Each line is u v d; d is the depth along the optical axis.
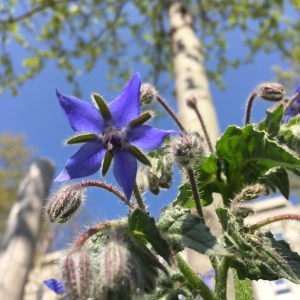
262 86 0.08
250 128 0.07
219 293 0.05
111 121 0.06
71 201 0.06
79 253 0.05
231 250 0.05
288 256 0.06
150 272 0.05
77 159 0.06
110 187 0.06
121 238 0.05
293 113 0.09
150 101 0.08
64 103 0.06
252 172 0.07
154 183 0.07
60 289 0.06
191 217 0.05
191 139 0.06
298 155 0.08
